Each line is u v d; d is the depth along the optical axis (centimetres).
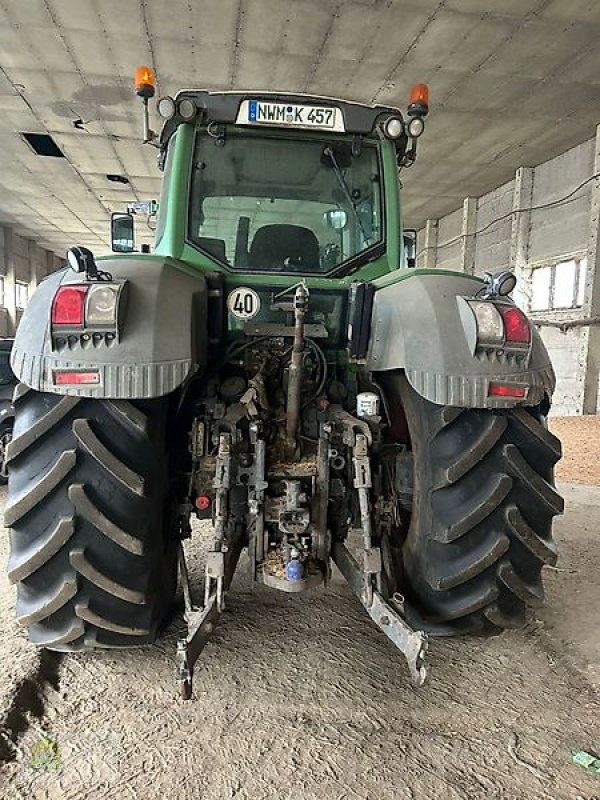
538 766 170
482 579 212
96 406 193
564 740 182
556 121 925
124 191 1385
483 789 161
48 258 2219
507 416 207
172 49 750
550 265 1109
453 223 1480
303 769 167
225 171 268
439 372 195
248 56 759
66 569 195
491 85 817
